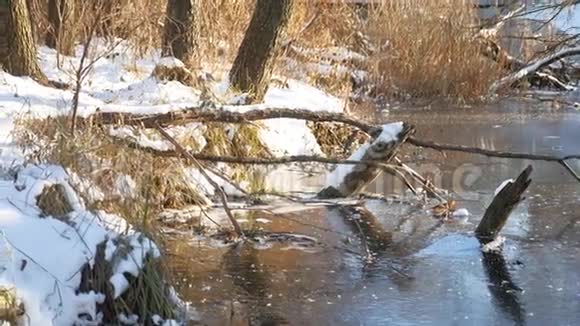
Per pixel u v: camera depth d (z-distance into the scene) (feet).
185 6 35.63
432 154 35.42
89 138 22.02
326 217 25.62
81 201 18.69
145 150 24.02
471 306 18.29
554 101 53.57
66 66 36.27
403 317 17.61
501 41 58.80
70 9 38.29
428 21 52.08
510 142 38.81
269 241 22.97
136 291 16.72
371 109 46.52
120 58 38.04
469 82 53.06
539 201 27.78
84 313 16.10
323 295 18.86
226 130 28.86
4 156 20.84
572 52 57.26
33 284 15.57
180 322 17.01
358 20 52.21
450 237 23.45
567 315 17.78
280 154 30.89
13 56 31.60
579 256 21.88
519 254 22.08
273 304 18.25
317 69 43.42
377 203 27.48
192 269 20.40
